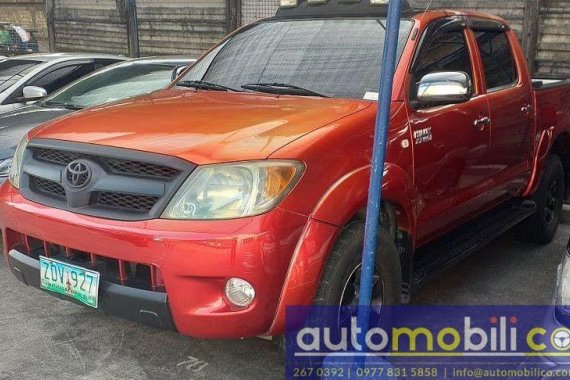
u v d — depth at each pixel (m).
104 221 2.60
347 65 3.48
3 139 4.60
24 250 3.00
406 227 3.15
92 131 2.89
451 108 3.50
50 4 13.78
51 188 2.89
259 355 3.27
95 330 3.51
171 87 3.98
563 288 2.31
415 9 3.80
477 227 4.20
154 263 2.49
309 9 4.02
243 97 3.40
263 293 2.45
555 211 5.16
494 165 4.05
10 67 6.81
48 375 3.06
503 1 8.04
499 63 4.27
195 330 2.51
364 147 2.86
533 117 4.50
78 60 7.03
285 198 2.49
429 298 4.02
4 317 3.66
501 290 4.17
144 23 12.15
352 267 2.73
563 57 7.84
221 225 2.44
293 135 2.67
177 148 2.60
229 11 10.77
